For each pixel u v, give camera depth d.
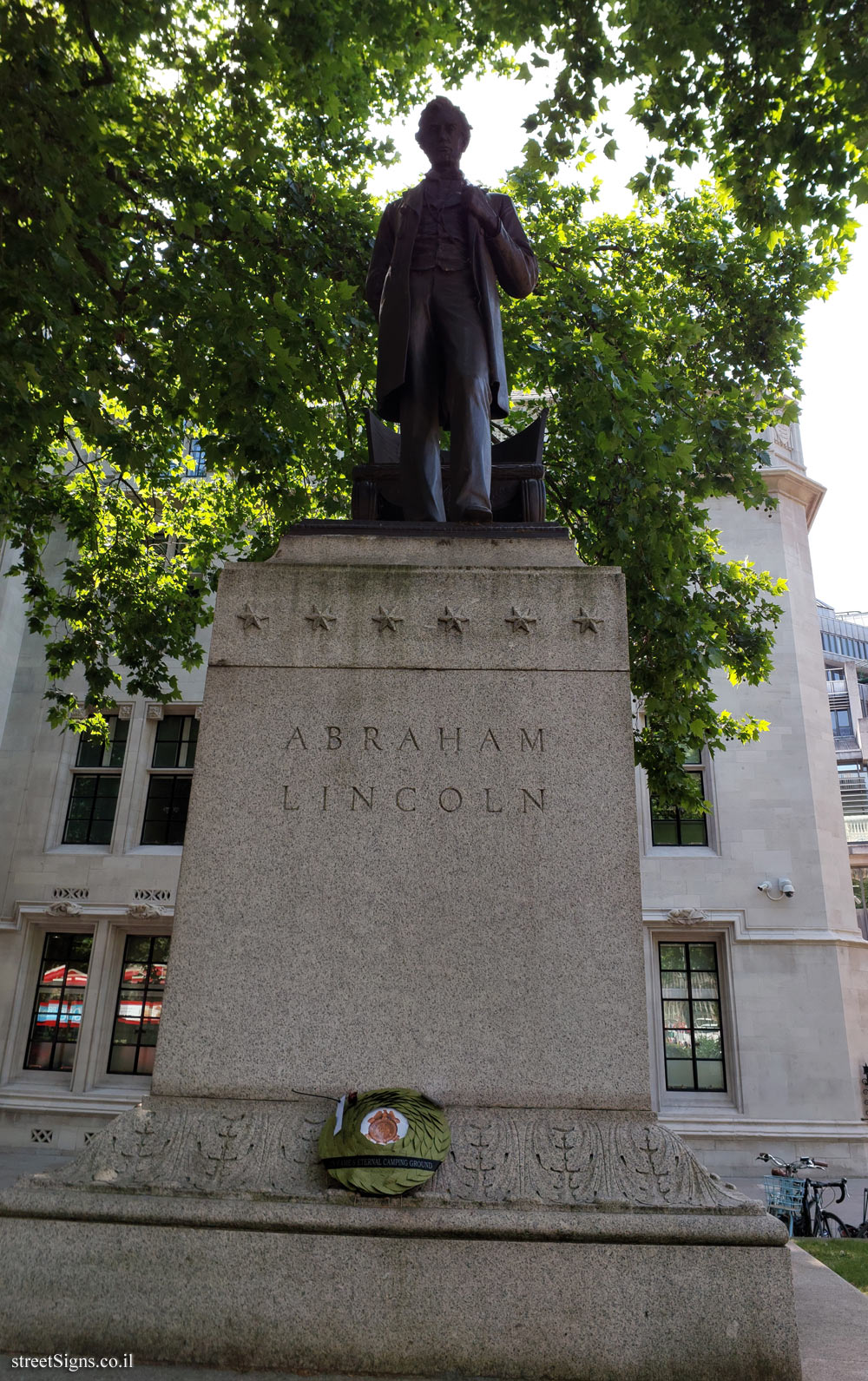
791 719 20.36
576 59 8.07
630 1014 3.69
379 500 5.54
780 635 21.16
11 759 21.00
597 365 10.32
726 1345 2.98
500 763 4.10
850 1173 17.17
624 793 4.04
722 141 8.77
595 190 12.16
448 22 9.24
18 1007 19.33
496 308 5.50
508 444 5.94
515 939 3.81
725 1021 18.66
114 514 13.74
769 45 7.91
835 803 20.16
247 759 4.12
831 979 18.42
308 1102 3.57
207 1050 3.67
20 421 8.47
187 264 9.85
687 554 11.68
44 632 13.26
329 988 3.75
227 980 3.77
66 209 7.59
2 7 7.14
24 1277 3.12
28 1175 3.37
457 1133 3.47
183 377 9.52
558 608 4.38
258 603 4.41
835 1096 17.75
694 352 12.28
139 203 9.83
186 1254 3.12
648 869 19.45
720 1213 3.18
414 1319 3.03
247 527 15.74
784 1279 3.05
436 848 3.95
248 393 9.69
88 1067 18.73
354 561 4.69
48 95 7.35
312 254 10.47
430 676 4.26
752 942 18.73
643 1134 3.47
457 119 5.64
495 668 4.27
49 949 20.17
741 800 19.77
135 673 14.08
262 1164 3.39
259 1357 3.00
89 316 9.31
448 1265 3.08
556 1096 3.58
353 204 11.05
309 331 10.09
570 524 12.50
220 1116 3.53
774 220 9.00
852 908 19.44
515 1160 3.38
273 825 4.00
